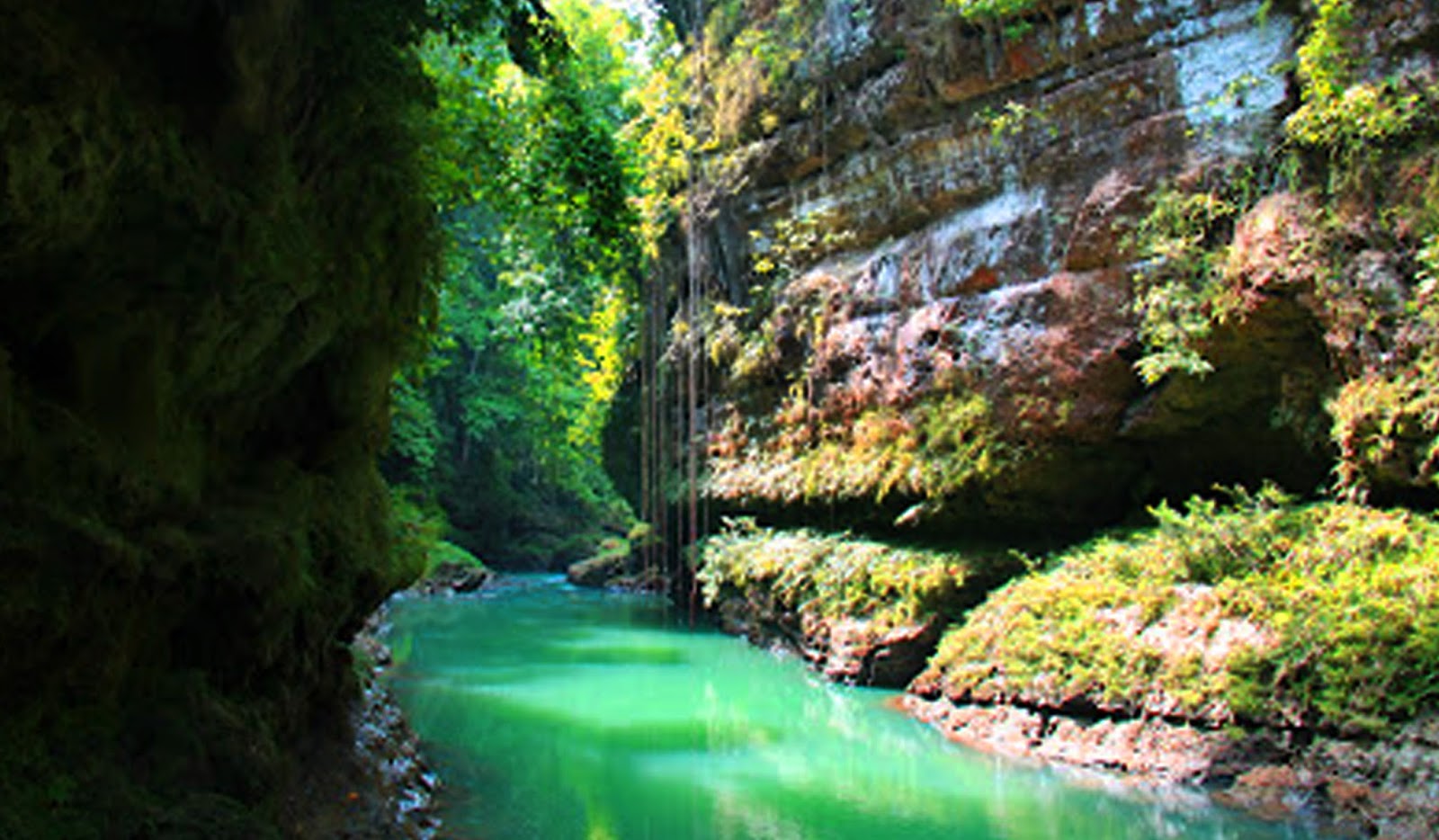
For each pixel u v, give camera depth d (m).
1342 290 8.71
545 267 21.12
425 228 7.58
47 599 3.78
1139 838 6.84
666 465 20.88
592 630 17.66
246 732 4.96
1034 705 9.15
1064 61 11.67
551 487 37.91
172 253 4.66
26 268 4.05
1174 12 10.71
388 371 7.43
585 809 7.57
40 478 3.96
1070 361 11.27
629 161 10.75
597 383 24.77
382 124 6.74
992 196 12.70
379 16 6.25
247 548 5.23
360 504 7.30
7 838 3.44
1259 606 8.12
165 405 4.93
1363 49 8.87
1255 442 10.50
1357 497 8.78
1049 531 12.08
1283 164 9.60
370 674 9.45
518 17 7.45
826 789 8.16
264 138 5.52
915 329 13.26
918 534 13.34
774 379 16.70
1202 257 10.13
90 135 3.97
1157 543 9.91
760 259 17.31
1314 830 6.66
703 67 18.92
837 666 12.35
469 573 25.92
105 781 4.04
